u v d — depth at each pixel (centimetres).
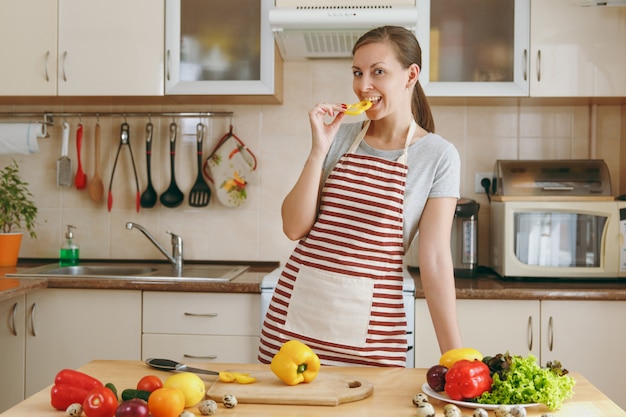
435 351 254
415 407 119
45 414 114
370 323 168
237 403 121
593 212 275
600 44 283
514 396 116
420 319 255
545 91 284
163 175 330
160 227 331
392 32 171
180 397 111
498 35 286
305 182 169
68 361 270
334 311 169
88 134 333
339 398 120
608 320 256
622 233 274
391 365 170
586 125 317
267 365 148
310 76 323
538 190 286
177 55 294
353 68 173
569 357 256
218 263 328
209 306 265
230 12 293
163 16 295
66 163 328
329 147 181
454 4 287
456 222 288
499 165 294
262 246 328
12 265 311
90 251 333
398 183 171
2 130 312
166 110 329
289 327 174
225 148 323
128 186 331
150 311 267
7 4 298
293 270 176
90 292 269
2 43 299
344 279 169
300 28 276
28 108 332
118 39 295
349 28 274
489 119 319
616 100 297
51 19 297
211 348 265
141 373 137
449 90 286
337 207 173
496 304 257
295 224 172
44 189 335
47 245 335
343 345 168
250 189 327
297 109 324
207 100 313
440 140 175
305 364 130
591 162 289
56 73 297
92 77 296
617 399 256
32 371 271
